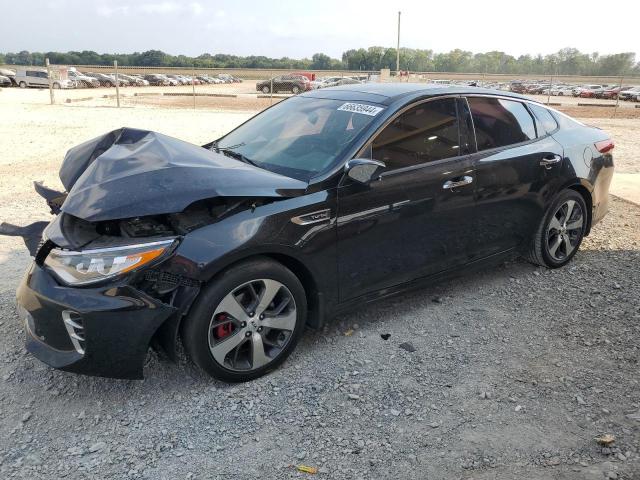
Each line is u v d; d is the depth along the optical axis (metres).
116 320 2.81
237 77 86.69
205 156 3.46
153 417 2.99
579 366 3.47
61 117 18.28
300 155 3.71
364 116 3.82
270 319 3.28
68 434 2.86
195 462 2.67
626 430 2.86
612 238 5.89
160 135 3.64
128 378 2.96
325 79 45.62
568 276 4.87
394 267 3.80
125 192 2.97
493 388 3.25
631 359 3.54
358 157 3.56
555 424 2.92
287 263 3.41
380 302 3.87
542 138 4.69
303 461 2.68
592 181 5.00
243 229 3.06
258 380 3.32
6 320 3.96
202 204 3.18
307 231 3.30
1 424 2.92
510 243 4.55
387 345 3.72
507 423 2.93
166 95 35.94
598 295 4.48
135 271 2.83
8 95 31.56
